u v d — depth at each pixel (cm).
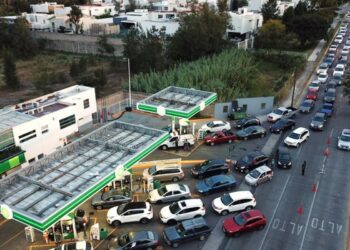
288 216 2602
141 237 2272
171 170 3048
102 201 2703
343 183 3022
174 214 2523
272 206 2722
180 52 6788
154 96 3991
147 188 2933
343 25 11138
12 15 11662
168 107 3712
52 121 3478
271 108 4688
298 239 2370
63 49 8650
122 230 2497
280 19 8950
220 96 4753
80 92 4131
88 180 2405
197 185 2930
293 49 8100
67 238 2391
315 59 7306
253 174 3038
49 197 2250
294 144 3666
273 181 3072
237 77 5422
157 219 2614
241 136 3866
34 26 10188
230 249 2295
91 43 8144
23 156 3136
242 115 4475
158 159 3469
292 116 4466
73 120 3759
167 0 13100
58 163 2639
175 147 3669
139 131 3147
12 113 3450
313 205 2725
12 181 2392
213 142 3750
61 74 6238
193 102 3850
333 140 3866
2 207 2078
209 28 7012
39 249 2327
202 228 2362
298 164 3353
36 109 3619
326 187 2964
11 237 2452
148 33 7362
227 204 2622
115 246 2259
